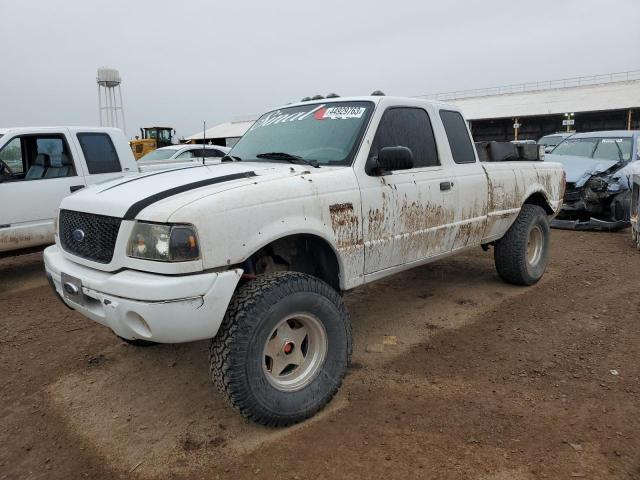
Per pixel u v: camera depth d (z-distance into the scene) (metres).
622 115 44.19
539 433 3.01
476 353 4.16
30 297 6.12
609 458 2.78
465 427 3.10
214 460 2.88
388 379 3.75
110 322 2.92
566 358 4.00
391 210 3.90
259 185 3.11
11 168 6.71
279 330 3.13
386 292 5.82
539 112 43.72
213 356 2.93
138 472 2.81
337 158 3.81
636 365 3.85
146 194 3.03
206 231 2.79
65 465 2.89
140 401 3.56
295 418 3.12
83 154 7.20
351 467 2.76
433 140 4.52
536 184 5.75
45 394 3.69
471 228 4.83
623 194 9.07
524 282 5.77
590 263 6.93
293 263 3.73
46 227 6.79
